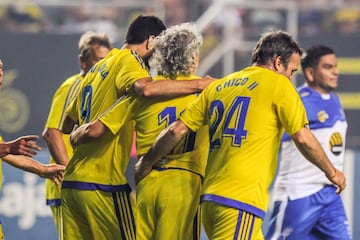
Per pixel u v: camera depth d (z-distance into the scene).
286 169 18.11
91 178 14.81
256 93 13.84
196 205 14.63
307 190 17.94
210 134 14.19
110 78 14.77
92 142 14.80
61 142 17.41
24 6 29.53
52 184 17.66
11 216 23.75
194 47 14.59
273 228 18.28
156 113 14.54
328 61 18.12
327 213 17.98
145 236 14.83
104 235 15.01
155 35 14.92
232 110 13.91
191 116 14.16
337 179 14.17
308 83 18.38
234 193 13.73
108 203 14.82
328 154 18.09
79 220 15.18
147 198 14.65
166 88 14.31
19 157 16.05
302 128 13.77
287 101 13.73
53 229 23.77
